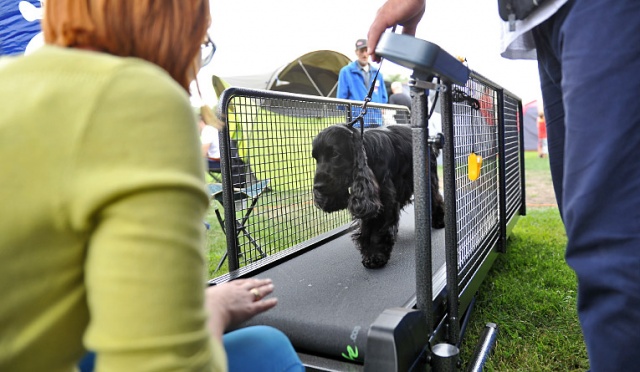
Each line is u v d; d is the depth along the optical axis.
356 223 2.21
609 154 0.89
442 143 1.38
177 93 0.56
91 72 0.53
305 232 2.88
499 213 2.89
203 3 0.69
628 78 0.88
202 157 0.59
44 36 0.67
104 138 0.50
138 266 0.49
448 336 1.56
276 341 0.97
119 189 0.49
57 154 0.50
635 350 0.87
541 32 1.27
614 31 0.89
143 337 0.48
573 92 0.96
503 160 2.85
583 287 0.95
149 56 0.65
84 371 0.87
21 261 0.50
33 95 0.52
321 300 1.67
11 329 0.51
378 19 1.38
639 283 0.85
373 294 1.70
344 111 3.00
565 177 1.00
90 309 0.54
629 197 0.88
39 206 0.50
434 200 2.75
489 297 2.71
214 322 0.75
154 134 0.52
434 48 1.11
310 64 9.74
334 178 1.88
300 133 2.72
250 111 2.32
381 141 2.12
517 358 2.07
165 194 0.51
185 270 0.52
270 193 2.56
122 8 0.63
